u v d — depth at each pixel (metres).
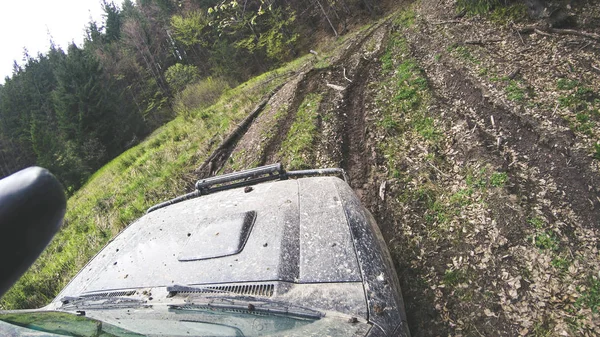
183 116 17.14
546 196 3.74
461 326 2.92
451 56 8.20
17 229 0.54
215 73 34.62
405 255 3.77
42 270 7.36
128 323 1.88
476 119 5.50
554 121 4.66
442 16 12.09
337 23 31.34
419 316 3.12
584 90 4.99
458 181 4.51
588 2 7.27
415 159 5.25
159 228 2.97
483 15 9.90
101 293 2.45
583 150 4.04
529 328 2.74
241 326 1.76
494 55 7.30
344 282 2.07
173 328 1.78
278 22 29.45
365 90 8.53
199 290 2.09
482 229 3.68
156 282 2.33
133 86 44.78
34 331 1.69
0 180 0.62
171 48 43.47
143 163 11.64
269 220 2.55
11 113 46.00
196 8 34.72
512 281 3.09
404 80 7.98
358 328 1.75
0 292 0.51
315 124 7.22
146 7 49.38
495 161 4.45
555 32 7.15
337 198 2.74
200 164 8.56
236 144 8.82
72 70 34.31
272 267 2.16
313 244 2.32
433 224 4.03
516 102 5.34
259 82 16.09
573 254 3.12
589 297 2.78
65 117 34.34
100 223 8.13
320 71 11.02
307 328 1.74
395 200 4.61
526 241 3.38
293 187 2.99
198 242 2.54
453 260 3.50
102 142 33.56
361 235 2.42
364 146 6.15
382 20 21.59
